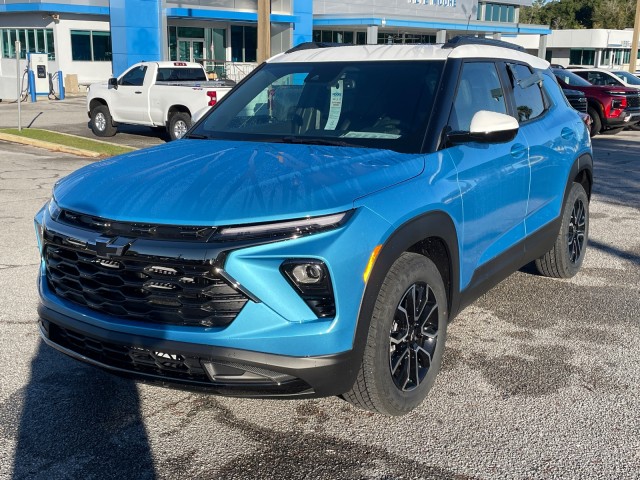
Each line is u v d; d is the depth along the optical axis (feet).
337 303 10.02
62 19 111.75
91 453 11.04
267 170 11.29
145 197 10.66
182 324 10.07
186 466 10.71
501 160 14.46
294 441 11.44
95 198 11.00
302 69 15.61
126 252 10.11
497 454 11.05
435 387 13.38
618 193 34.40
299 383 10.01
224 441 11.44
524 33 142.20
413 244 11.47
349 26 123.34
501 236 14.92
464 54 14.66
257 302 9.74
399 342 11.51
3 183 34.63
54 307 11.26
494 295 18.93
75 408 12.46
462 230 12.93
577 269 20.22
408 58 14.75
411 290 11.61
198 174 11.29
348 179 10.97
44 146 50.31
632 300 18.60
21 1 110.11
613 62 195.93
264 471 10.57
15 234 24.56
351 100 14.23
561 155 17.71
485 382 13.61
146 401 12.78
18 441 11.35
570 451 11.14
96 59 116.47
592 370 14.20
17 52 55.93
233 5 110.22
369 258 10.36
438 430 11.78
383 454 11.05
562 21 285.23
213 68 117.19
